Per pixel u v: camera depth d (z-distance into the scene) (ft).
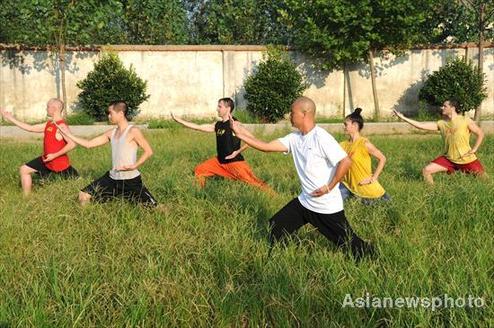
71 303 13.84
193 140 48.26
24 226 19.40
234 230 18.61
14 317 13.20
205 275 15.64
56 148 27.07
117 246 17.81
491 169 32.60
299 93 63.05
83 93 61.05
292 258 16.38
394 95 67.62
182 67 65.77
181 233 18.90
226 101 28.07
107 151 40.65
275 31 77.41
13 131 55.67
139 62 64.90
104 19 58.59
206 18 81.66
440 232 19.30
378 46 63.77
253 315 13.61
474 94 61.82
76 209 21.34
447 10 67.31
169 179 25.62
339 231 16.92
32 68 62.54
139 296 13.79
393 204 21.95
